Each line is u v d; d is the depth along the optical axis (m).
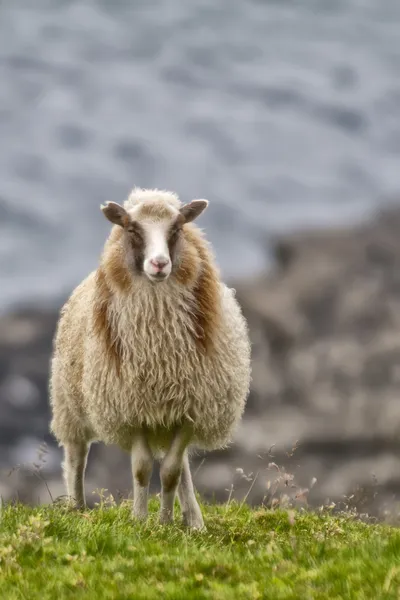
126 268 38.25
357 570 28.72
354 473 145.50
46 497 133.38
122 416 38.91
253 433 158.38
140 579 28.83
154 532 34.88
